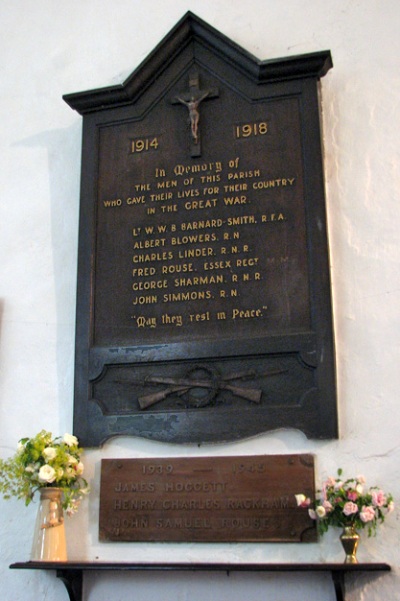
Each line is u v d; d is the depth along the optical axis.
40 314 3.54
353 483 2.84
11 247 3.67
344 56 3.53
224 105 3.49
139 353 3.25
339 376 3.10
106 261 3.43
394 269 3.18
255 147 3.40
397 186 3.28
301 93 3.40
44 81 3.92
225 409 3.10
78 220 3.60
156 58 3.56
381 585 2.83
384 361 3.08
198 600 2.95
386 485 2.94
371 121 3.40
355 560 2.77
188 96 3.50
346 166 3.36
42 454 3.05
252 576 2.95
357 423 3.03
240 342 3.15
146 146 3.54
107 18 3.94
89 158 3.58
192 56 3.58
